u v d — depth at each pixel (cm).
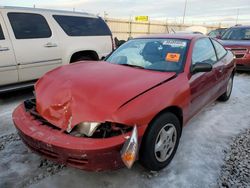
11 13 500
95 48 635
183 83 298
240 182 264
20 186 253
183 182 263
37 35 531
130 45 395
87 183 259
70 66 338
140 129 236
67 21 592
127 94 245
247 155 316
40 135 236
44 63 543
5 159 299
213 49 435
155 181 263
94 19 651
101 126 225
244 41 857
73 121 231
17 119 270
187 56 331
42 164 290
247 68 808
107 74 293
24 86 517
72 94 249
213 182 264
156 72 309
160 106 253
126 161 222
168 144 280
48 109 254
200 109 377
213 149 329
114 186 255
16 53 494
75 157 220
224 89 491
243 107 498
